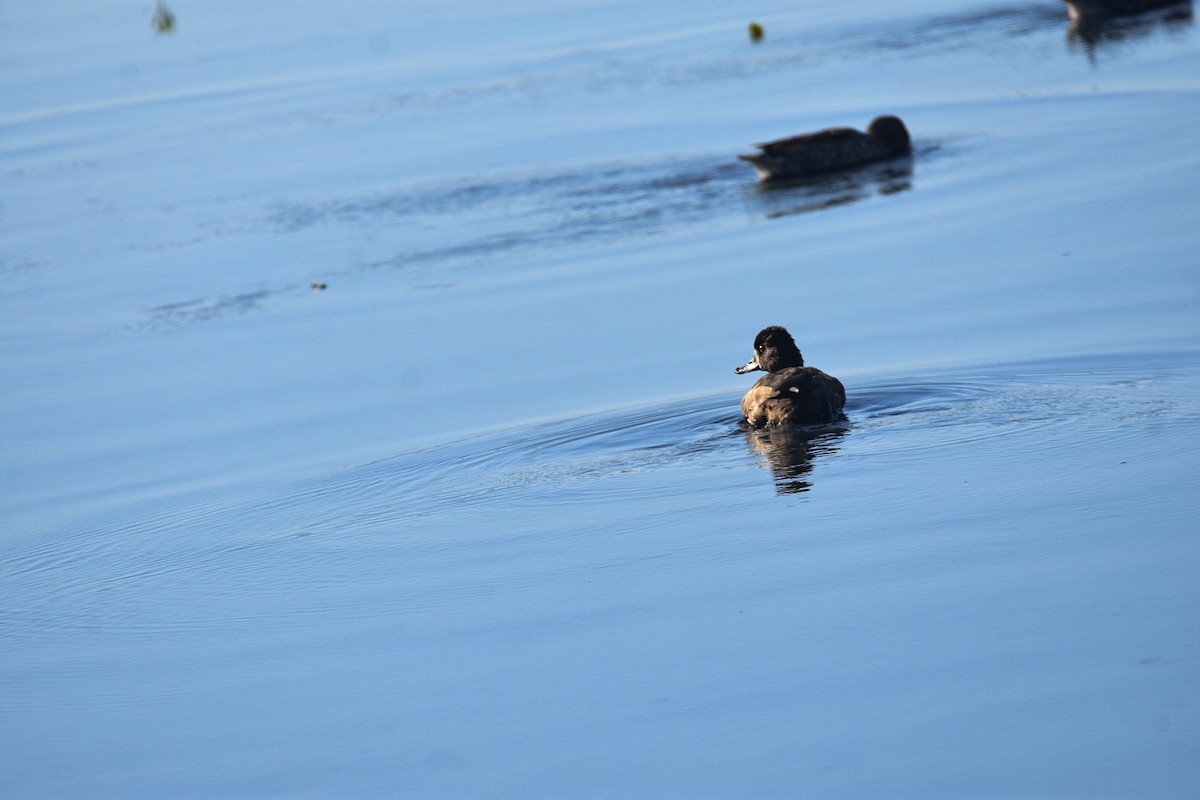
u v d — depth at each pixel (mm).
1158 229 21000
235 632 11680
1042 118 29703
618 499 13516
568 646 10672
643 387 17344
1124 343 16297
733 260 22766
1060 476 12766
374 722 9883
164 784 9391
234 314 22688
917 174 27109
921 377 16031
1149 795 8203
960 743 8844
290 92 41031
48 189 32156
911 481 13055
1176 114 28078
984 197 24516
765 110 33781
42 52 51812
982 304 18734
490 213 27109
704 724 9375
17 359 21516
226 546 13680
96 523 14914
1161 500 12000
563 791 8781
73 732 10305
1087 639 9883
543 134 33062
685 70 39375
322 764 9414
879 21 44438
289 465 16047
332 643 11203
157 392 19547
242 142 35125
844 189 26828
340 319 21875
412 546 13008
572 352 19125
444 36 48625
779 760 8875
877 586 11062
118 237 27750
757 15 48250
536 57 43344
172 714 10398
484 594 11758
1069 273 19547
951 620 10383
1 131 38938
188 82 43906
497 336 20234
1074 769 8477
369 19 53750
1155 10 42312
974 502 12422
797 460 13922
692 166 29312
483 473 14836
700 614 10945
